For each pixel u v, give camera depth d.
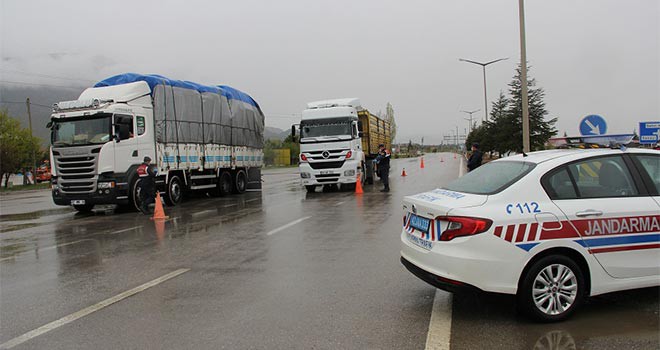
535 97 37.81
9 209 19.06
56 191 14.83
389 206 14.09
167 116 16.61
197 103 18.44
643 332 4.35
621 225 4.71
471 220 4.52
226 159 20.53
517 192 4.70
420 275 4.95
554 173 4.82
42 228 12.34
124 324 4.85
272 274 6.61
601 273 4.68
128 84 15.56
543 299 4.59
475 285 4.50
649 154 5.15
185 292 5.89
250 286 6.05
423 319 4.79
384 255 7.60
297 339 4.34
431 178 27.22
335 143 19.12
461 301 5.33
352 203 15.31
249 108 23.12
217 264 7.31
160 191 16.41
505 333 4.39
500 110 49.78
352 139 19.17
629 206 4.76
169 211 15.09
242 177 22.09
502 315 4.86
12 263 7.98
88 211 16.20
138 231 11.02
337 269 6.79
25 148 42.81
